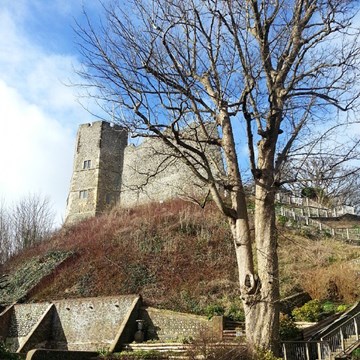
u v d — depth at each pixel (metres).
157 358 16.62
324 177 10.40
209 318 19.59
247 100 11.36
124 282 26.56
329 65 10.71
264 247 10.32
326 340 13.09
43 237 42.62
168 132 12.62
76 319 24.11
